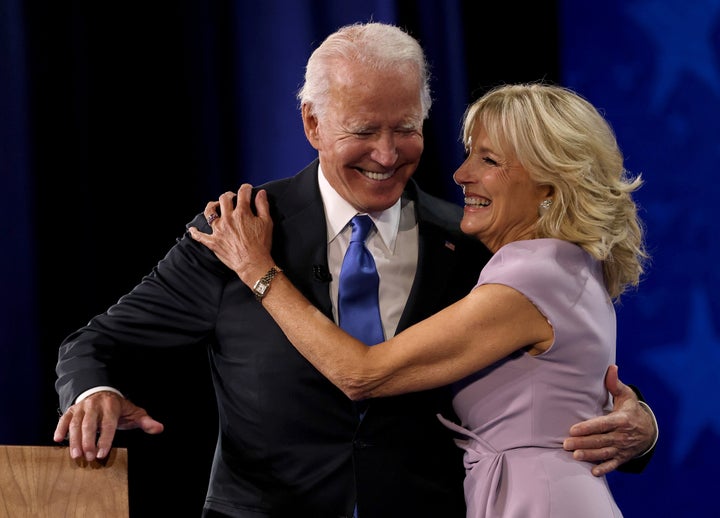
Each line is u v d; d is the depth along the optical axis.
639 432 7.60
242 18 10.73
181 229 10.62
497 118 7.48
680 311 12.22
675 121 12.16
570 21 12.02
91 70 10.33
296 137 10.80
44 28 10.14
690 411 12.26
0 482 6.41
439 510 7.75
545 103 7.48
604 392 7.74
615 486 12.34
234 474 7.89
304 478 7.66
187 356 10.98
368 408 7.62
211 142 10.66
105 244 10.44
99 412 7.02
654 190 12.20
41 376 10.30
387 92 7.26
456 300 7.95
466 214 7.73
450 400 7.92
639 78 12.10
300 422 7.64
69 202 10.30
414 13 11.04
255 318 7.74
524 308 7.23
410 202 8.27
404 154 7.48
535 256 7.32
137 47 10.47
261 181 10.82
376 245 7.99
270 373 7.67
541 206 7.54
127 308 7.89
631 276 7.73
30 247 10.18
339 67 7.37
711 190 12.21
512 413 7.39
